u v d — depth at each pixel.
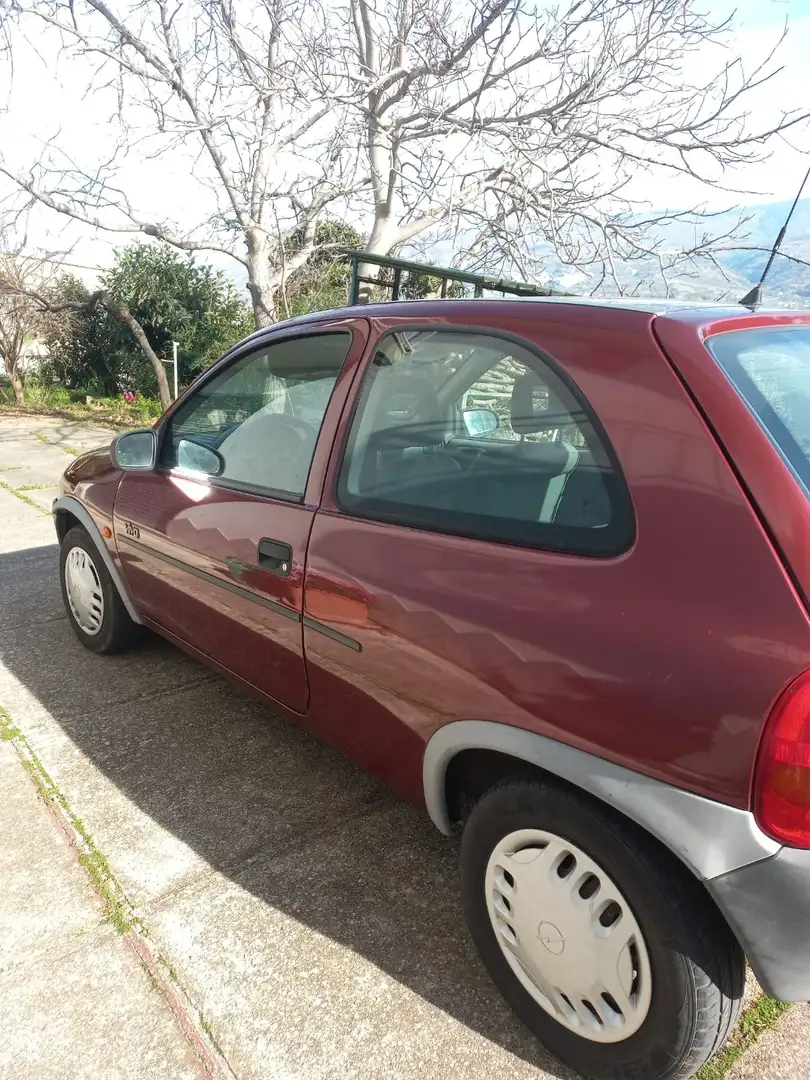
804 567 1.42
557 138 7.17
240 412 2.81
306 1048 1.89
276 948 2.17
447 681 1.88
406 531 2.05
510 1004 1.94
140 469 3.13
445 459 2.03
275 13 6.70
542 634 1.68
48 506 6.89
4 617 4.37
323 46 6.88
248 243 8.29
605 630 1.59
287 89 6.73
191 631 3.04
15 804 2.75
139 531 3.17
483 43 6.49
